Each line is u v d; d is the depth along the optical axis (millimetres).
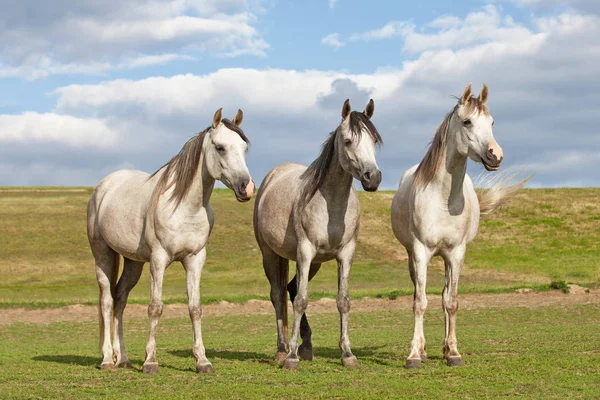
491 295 21609
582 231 40031
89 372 8734
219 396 6957
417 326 8680
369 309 19625
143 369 8484
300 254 8711
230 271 33500
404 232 9328
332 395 6895
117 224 8930
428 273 31891
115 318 9398
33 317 18844
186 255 8578
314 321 16906
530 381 7402
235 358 10141
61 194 49719
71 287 29203
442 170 8492
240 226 41875
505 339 11773
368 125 8297
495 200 10188
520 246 37781
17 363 9906
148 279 30922
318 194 8625
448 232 8602
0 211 42562
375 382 7523
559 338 11555
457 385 7273
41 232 39062
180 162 8453
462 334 13000
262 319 18047
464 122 8219
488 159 8039
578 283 23406
